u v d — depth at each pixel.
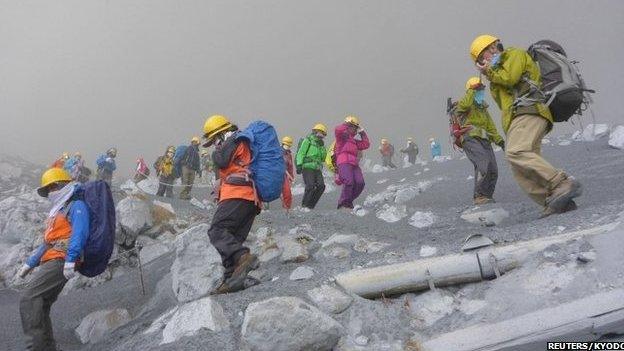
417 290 3.38
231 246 3.87
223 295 3.71
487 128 6.92
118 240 7.27
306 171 9.75
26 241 8.39
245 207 3.99
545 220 4.07
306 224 6.95
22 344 4.58
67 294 6.36
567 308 2.75
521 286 3.05
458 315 3.11
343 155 8.88
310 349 2.97
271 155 4.06
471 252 3.42
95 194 4.00
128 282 6.25
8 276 7.89
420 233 5.87
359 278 3.46
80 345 4.47
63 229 3.89
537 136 4.27
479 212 5.96
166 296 4.91
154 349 3.26
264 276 4.33
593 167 8.27
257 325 2.99
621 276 2.78
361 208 8.18
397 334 3.08
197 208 11.22
